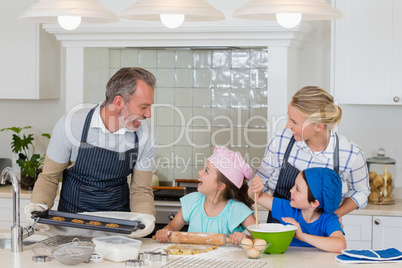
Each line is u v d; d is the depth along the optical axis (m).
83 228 2.30
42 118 4.37
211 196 2.61
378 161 3.66
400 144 3.91
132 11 2.33
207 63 4.04
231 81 4.02
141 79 2.50
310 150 2.61
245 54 3.98
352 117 3.95
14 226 2.27
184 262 2.11
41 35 4.01
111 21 2.66
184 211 2.68
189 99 4.08
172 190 3.81
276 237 2.22
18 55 4.01
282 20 2.42
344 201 2.68
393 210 3.45
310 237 2.30
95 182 2.68
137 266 2.06
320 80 3.97
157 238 2.44
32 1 3.98
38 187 2.63
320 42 3.96
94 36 3.70
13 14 4.00
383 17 3.56
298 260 2.17
